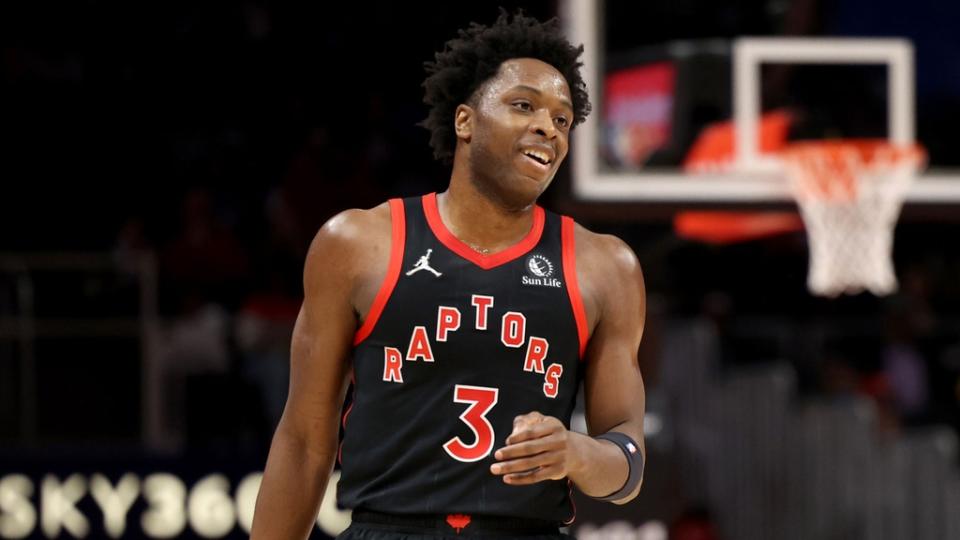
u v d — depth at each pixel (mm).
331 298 3967
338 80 17875
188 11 17984
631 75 11750
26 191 16531
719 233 14320
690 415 12445
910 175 11742
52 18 17719
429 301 3867
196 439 11203
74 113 17250
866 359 13586
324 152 14625
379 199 14695
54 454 10344
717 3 11984
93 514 10320
